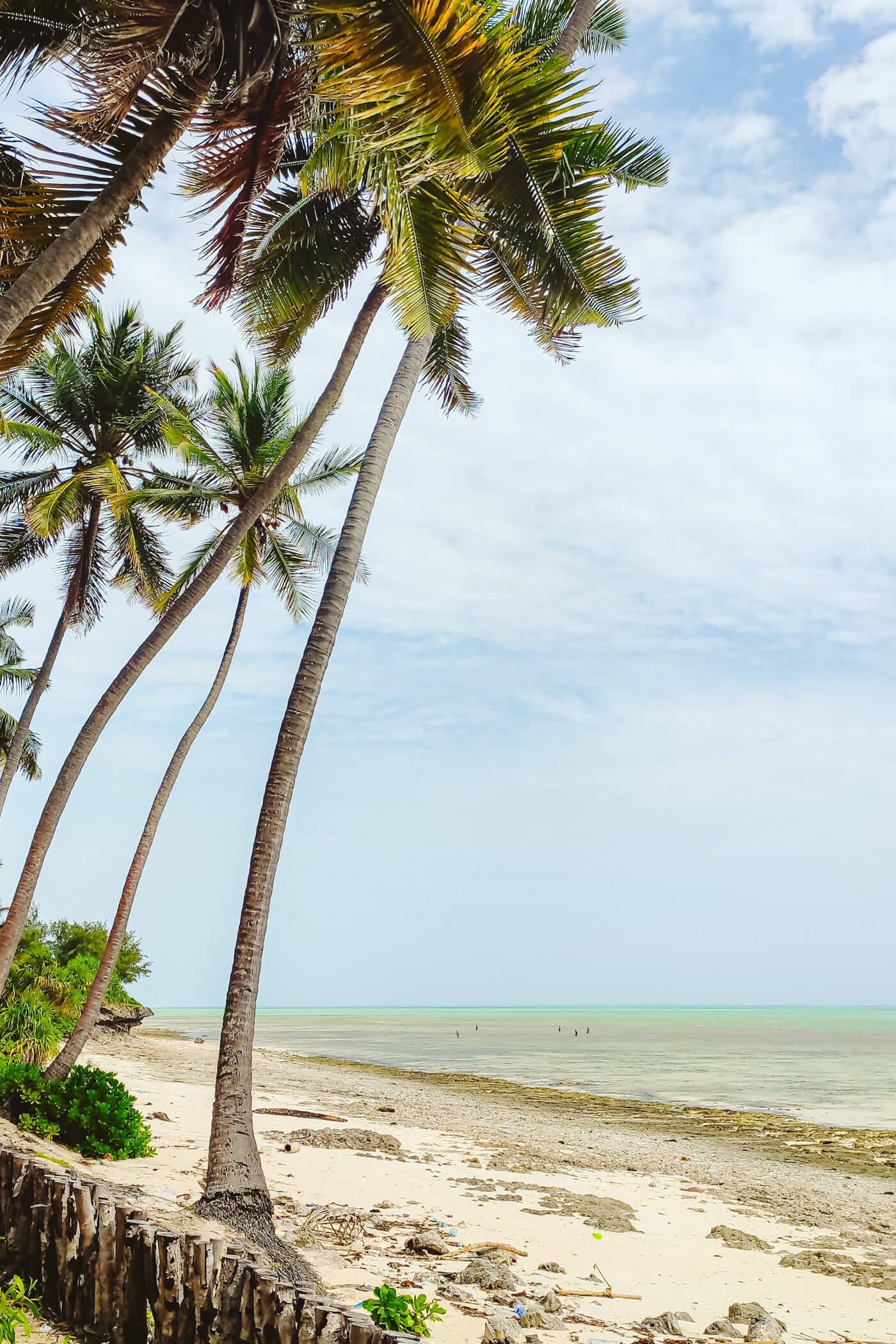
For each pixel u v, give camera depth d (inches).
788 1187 623.8
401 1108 966.4
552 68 235.5
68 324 323.3
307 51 262.8
